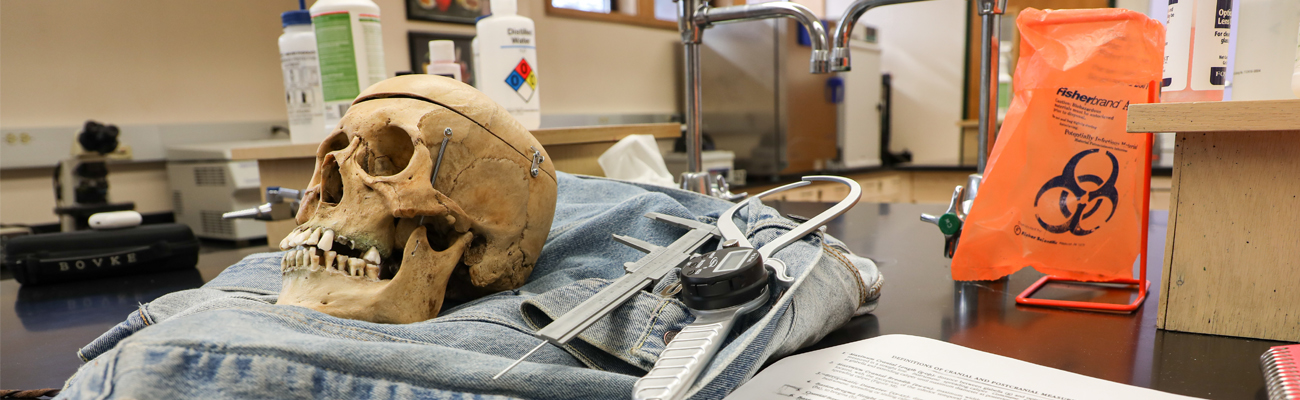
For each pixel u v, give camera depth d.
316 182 0.54
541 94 2.88
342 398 0.36
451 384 0.38
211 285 0.63
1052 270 0.67
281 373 0.35
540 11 2.85
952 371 0.46
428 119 0.51
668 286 0.53
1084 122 0.63
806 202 1.42
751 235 0.62
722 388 0.40
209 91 2.27
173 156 2.10
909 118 3.89
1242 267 0.52
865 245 0.94
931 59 3.76
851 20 0.78
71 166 1.80
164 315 0.53
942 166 3.03
